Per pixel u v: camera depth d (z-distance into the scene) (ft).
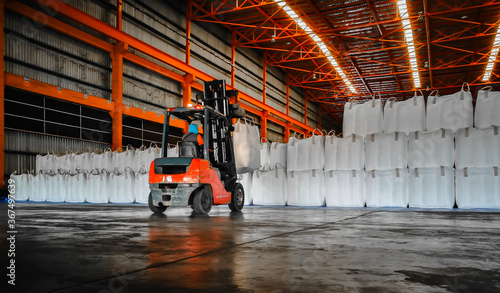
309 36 84.58
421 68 96.99
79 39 52.44
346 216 20.13
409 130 27.02
